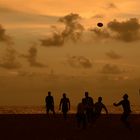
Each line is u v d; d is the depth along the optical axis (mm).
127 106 33125
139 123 43062
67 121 44312
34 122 42750
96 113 36844
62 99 44125
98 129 35312
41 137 28438
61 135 29859
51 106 46250
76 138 28031
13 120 46188
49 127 36469
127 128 36219
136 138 28203
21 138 27688
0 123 41156
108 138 28156
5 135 29547
